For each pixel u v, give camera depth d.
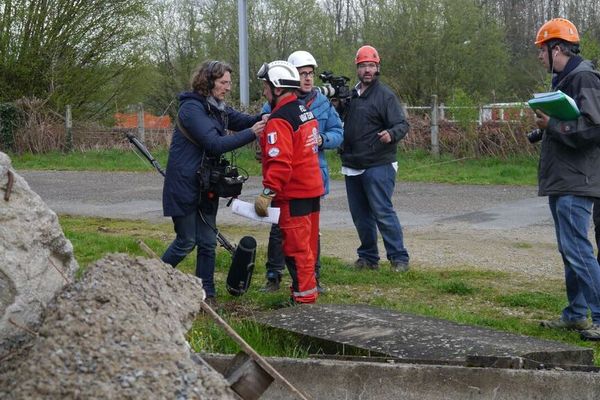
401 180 19.94
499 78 40.56
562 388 4.62
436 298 8.56
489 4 49.59
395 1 39.91
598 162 7.01
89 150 27.56
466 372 4.69
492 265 10.22
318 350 6.00
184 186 7.62
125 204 16.16
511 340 5.77
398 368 4.78
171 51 44.66
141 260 3.57
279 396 4.86
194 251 10.66
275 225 8.56
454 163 22.34
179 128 7.64
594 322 7.12
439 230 12.90
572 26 7.05
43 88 33.59
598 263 7.57
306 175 7.45
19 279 3.66
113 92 35.31
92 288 3.29
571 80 6.88
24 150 27.73
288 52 43.53
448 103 24.42
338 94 9.51
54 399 2.90
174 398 2.94
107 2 33.75
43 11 32.78
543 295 8.56
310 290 7.61
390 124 9.38
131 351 3.04
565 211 7.04
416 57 39.62
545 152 7.15
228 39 44.28
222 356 4.84
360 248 9.91
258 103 24.28
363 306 6.98
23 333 3.64
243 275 8.08
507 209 15.08
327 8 49.56
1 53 32.84
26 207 3.74
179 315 3.43
